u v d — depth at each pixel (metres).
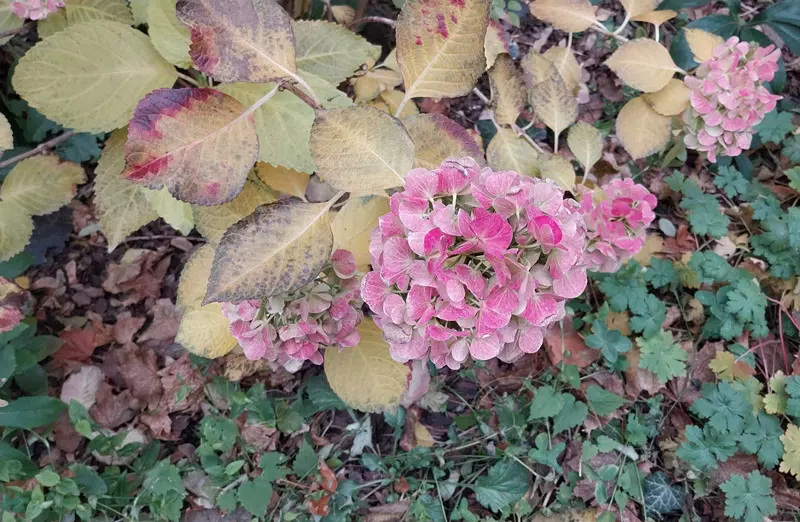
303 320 0.45
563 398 0.68
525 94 0.59
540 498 0.70
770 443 0.67
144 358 0.75
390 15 0.91
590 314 0.76
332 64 0.58
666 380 0.72
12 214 0.62
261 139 0.51
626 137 0.71
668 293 0.82
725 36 0.84
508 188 0.36
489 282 0.34
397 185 0.40
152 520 0.64
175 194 0.38
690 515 0.69
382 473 0.71
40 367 0.67
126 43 0.50
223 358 0.74
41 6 0.56
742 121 0.66
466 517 0.66
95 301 0.79
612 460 0.71
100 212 0.58
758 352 0.78
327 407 0.69
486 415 0.73
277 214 0.39
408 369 0.53
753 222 0.86
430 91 0.44
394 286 0.38
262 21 0.38
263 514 0.61
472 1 0.40
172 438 0.71
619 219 0.60
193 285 0.53
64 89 0.48
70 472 0.64
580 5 0.70
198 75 0.59
